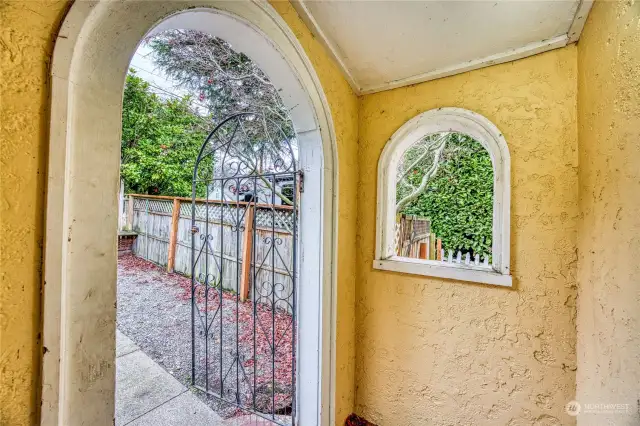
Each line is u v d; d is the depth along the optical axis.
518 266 1.31
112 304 0.63
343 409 1.59
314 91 1.32
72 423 0.56
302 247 1.51
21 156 0.49
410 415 1.55
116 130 0.64
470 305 1.41
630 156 0.74
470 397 1.41
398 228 3.36
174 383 2.02
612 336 0.84
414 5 1.12
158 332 2.85
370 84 1.64
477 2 1.07
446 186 4.43
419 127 1.56
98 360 0.61
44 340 0.52
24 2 0.50
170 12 0.75
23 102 0.50
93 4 0.57
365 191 1.71
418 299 1.54
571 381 1.20
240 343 2.59
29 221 0.50
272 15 1.06
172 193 6.36
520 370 1.30
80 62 0.57
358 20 1.22
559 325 1.23
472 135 1.46
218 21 0.97
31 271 0.51
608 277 0.87
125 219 6.55
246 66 2.93
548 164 1.25
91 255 0.59
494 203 1.38
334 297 1.48
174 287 4.14
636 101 0.71
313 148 1.45
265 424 1.64
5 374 0.48
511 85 1.33
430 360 1.51
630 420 0.73
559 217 1.23
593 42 1.00
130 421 1.66
